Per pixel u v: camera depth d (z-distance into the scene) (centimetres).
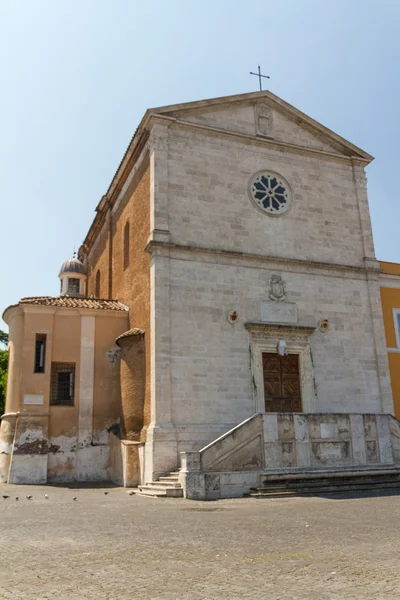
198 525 1267
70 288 4559
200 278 2641
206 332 2588
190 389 2486
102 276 3856
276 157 3031
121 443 2531
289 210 2973
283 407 2686
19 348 2848
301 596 687
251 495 1923
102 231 3966
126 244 3225
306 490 1983
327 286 2938
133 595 710
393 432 2325
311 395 2725
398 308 3195
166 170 2716
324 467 2147
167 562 895
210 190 2797
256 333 2681
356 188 3212
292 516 1397
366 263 3081
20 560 930
